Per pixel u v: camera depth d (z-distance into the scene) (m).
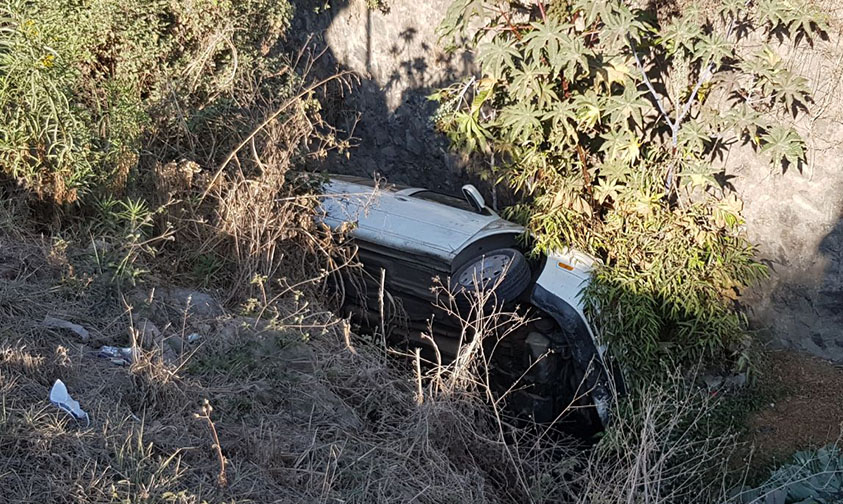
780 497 5.09
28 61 5.05
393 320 6.24
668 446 5.36
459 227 6.33
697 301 6.32
